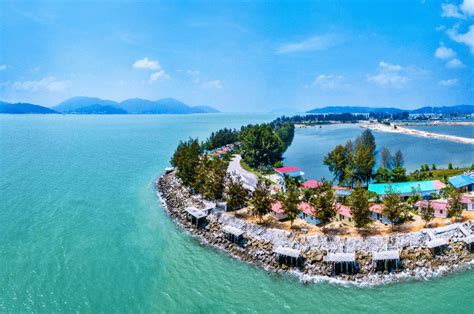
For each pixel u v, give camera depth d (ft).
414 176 349.61
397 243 192.95
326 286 172.86
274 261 196.95
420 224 215.72
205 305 160.76
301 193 290.97
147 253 214.48
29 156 589.32
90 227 256.73
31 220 268.62
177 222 268.82
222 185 283.59
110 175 442.09
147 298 166.30
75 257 207.31
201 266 198.08
